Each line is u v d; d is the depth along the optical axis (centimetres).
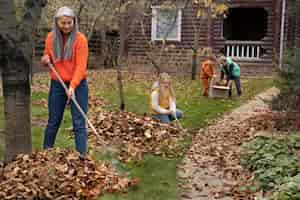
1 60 541
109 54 2581
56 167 525
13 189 485
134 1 1262
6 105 554
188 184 575
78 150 594
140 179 573
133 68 2472
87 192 495
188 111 1180
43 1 533
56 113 601
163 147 751
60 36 577
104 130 798
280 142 732
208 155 727
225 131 938
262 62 2392
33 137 766
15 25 521
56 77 586
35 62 2214
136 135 798
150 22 2456
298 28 2067
